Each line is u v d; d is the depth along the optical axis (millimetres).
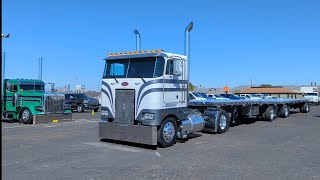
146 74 11602
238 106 18688
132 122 11812
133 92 11812
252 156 10094
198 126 13594
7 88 21406
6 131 16234
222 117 15695
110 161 9391
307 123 20672
